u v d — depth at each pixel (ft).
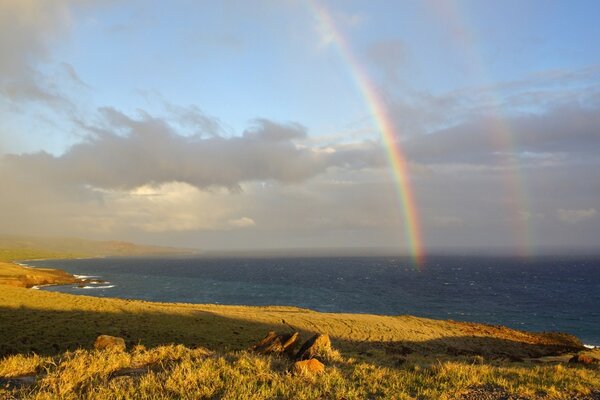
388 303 310.04
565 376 38.58
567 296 359.05
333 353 44.83
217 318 141.59
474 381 35.53
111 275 602.03
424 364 46.29
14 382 31.91
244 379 31.19
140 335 102.53
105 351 39.63
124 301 164.55
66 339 92.73
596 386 35.55
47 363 36.47
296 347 47.52
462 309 284.00
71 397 27.37
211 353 40.22
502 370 41.11
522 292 388.78
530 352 140.26
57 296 152.46
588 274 624.18
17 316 108.99
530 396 31.94
